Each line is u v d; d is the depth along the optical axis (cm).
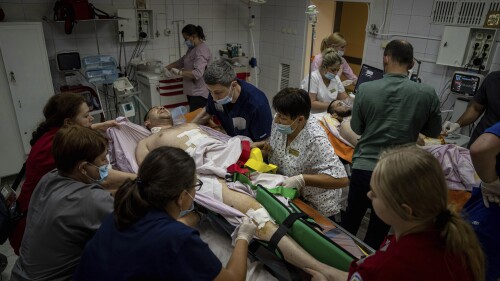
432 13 344
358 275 88
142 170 99
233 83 205
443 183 80
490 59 316
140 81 443
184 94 442
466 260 81
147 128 241
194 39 400
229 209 157
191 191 104
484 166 137
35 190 130
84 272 99
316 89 319
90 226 119
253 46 551
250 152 195
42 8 373
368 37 406
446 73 352
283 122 168
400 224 84
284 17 505
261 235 146
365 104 190
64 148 123
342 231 159
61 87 378
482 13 309
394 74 182
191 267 92
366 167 195
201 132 212
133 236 94
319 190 189
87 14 365
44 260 121
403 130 181
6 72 318
